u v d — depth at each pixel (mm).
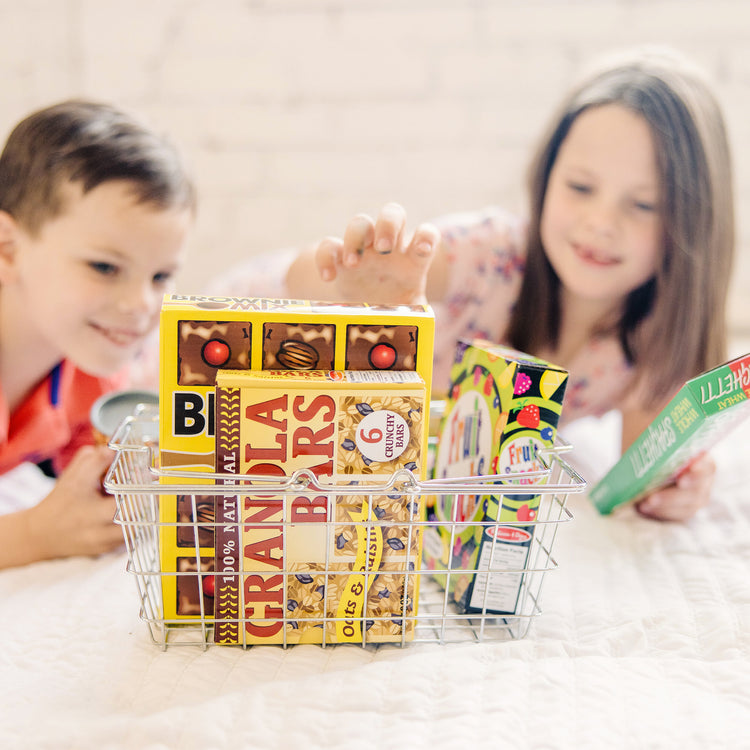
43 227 766
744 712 436
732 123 1681
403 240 653
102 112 817
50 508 620
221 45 1618
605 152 857
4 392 887
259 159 1681
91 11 1586
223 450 453
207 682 456
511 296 1035
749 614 542
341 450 459
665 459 610
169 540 484
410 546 482
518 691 449
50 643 499
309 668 472
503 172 1695
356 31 1620
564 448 518
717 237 901
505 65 1639
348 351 480
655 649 512
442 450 625
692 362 933
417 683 452
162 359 464
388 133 1675
